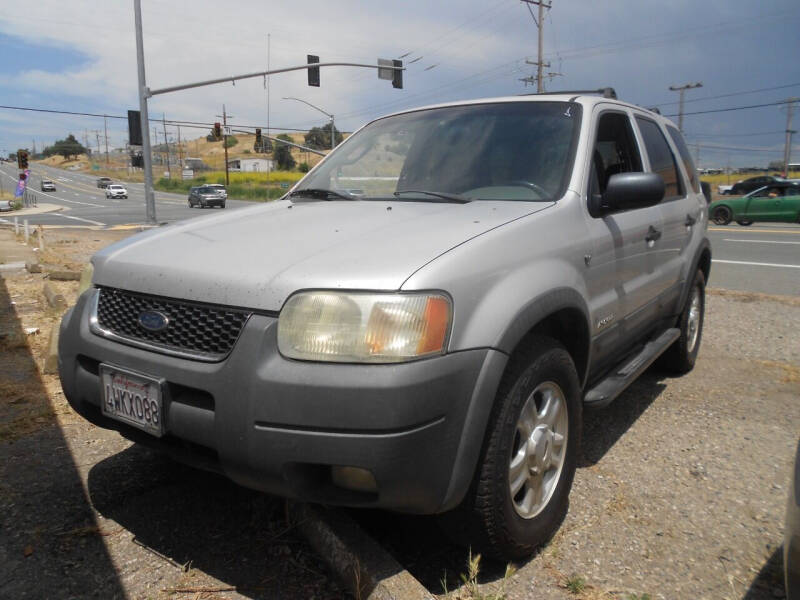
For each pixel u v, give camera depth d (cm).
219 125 3688
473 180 304
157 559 239
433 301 197
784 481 309
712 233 1750
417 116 370
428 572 233
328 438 188
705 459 332
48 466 311
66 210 4978
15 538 250
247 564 236
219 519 266
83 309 250
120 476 301
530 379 226
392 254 210
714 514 277
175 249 242
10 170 15888
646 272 355
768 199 2014
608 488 299
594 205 294
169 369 211
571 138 307
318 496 200
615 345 325
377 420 186
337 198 322
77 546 246
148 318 224
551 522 249
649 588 226
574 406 259
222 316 208
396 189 323
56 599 216
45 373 450
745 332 618
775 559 245
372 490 196
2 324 596
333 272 201
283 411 190
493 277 219
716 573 236
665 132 436
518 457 233
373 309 192
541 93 364
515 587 226
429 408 192
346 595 219
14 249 1446
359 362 189
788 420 388
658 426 376
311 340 192
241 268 214
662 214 377
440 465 198
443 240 222
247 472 199
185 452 221
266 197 6931
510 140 316
